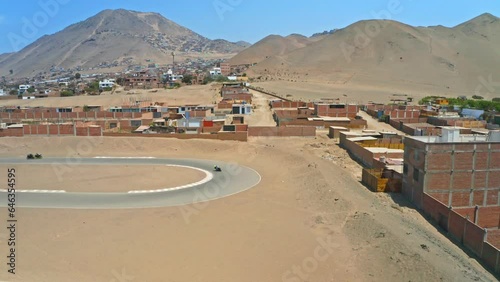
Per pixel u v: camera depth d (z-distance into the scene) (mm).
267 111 105438
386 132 72438
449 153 36375
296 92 156250
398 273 25531
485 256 27906
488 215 36812
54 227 34500
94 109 106250
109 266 27875
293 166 54406
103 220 36094
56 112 92562
